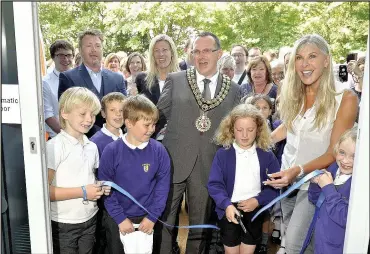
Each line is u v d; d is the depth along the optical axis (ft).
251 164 6.65
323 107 6.14
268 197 6.65
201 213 7.25
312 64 6.04
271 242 9.10
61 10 10.98
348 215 5.24
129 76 11.37
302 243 6.31
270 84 10.07
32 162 5.37
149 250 6.38
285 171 6.11
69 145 6.30
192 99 7.00
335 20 11.76
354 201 5.13
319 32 11.91
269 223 8.73
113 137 7.65
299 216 6.38
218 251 8.11
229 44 12.12
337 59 11.99
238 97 7.20
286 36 11.91
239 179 6.65
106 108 7.66
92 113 6.51
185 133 7.03
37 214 5.51
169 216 7.25
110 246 6.68
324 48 6.10
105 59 11.43
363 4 11.53
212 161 7.06
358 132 5.04
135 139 6.45
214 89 7.06
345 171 5.79
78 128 6.38
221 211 6.72
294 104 6.57
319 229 5.92
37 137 5.29
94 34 9.43
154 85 9.89
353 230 5.19
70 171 6.23
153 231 6.93
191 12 11.66
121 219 6.30
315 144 6.32
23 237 5.75
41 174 5.41
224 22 11.97
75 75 9.36
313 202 6.15
